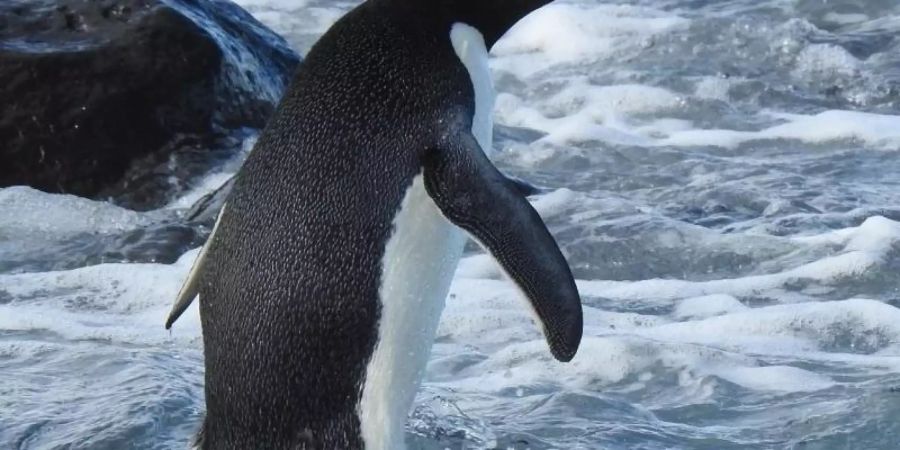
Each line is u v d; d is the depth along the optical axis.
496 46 25.31
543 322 7.94
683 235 15.55
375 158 8.20
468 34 8.94
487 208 8.11
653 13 26.70
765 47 24.38
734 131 21.02
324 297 7.96
